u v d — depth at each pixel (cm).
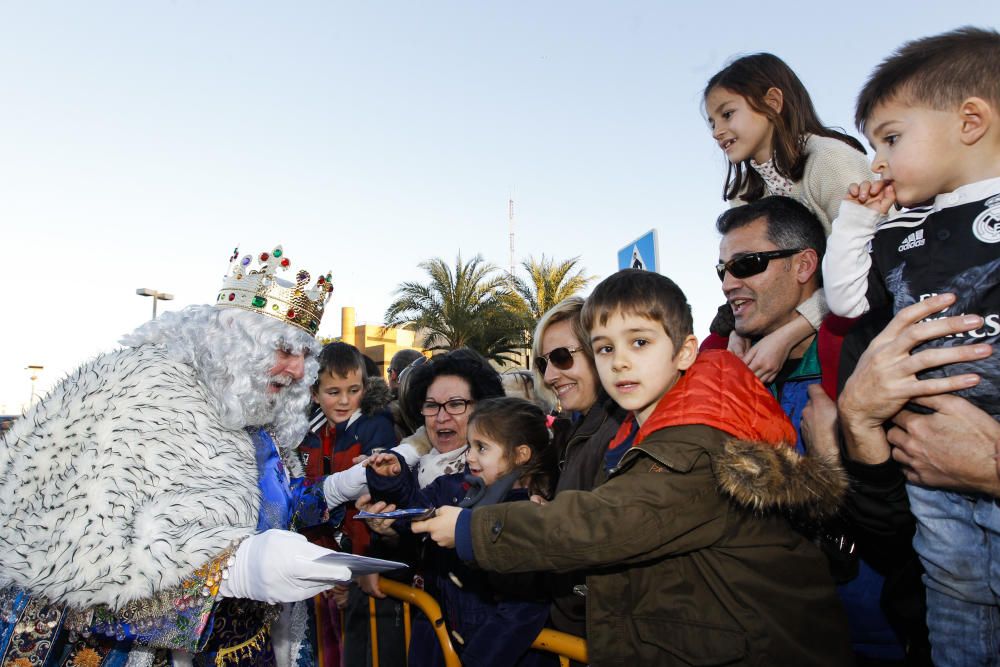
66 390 190
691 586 157
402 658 286
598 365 185
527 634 210
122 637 171
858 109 172
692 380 170
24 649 171
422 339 2917
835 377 199
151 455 176
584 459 218
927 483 151
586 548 147
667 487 151
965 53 149
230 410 201
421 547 274
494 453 243
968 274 145
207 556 163
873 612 192
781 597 154
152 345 210
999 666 150
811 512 152
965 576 154
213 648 204
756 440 158
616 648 160
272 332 217
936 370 151
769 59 288
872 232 170
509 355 2748
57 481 170
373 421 431
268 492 222
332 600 338
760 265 232
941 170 152
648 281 179
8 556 167
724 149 308
